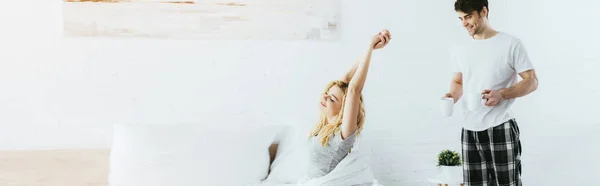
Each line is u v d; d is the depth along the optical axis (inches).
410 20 114.2
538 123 120.0
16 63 101.2
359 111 95.3
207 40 106.7
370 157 113.5
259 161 98.7
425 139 115.9
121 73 104.4
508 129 88.5
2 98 101.0
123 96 104.5
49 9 101.8
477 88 90.7
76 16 102.3
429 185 115.8
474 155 92.1
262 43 108.5
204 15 106.3
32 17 101.3
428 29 115.0
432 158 116.3
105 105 104.1
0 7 100.3
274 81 109.2
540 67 119.0
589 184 121.4
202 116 107.0
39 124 102.4
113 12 103.4
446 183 103.0
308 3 109.6
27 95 101.8
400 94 114.3
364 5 112.0
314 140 95.6
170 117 106.0
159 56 105.3
